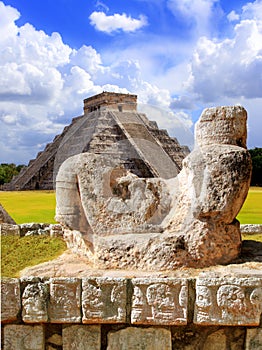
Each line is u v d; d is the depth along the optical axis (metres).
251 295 4.92
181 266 5.63
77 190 6.21
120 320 5.06
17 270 6.33
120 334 5.13
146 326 5.10
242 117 6.23
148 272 5.52
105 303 5.09
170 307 5.02
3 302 5.14
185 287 5.02
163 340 5.06
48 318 5.15
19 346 5.17
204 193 5.81
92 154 6.25
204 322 4.96
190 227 5.84
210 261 5.77
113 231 5.95
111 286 5.09
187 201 6.11
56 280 5.14
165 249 5.63
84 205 6.03
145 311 5.04
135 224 6.02
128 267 5.70
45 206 14.12
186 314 5.01
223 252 5.88
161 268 5.58
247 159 5.88
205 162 5.90
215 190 5.78
